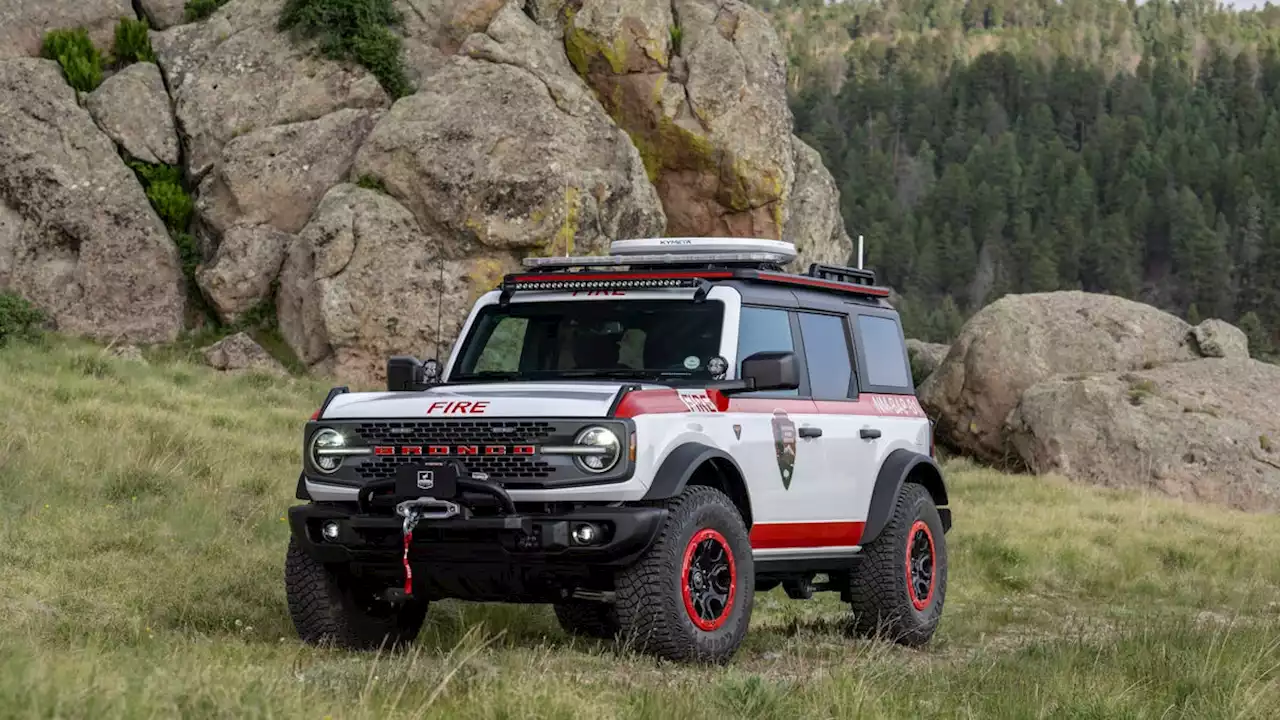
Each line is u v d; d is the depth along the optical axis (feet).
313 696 20.66
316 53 103.24
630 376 30.96
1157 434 102.73
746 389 30.17
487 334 32.68
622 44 109.91
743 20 114.73
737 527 29.45
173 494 48.06
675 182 111.75
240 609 33.99
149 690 18.49
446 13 108.37
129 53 103.71
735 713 22.81
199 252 99.30
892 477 35.63
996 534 60.13
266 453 59.00
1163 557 61.62
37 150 94.53
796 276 34.09
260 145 99.66
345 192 96.32
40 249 93.56
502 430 27.53
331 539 28.68
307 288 94.53
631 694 23.43
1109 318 116.06
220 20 105.60
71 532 40.29
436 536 27.89
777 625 39.45
